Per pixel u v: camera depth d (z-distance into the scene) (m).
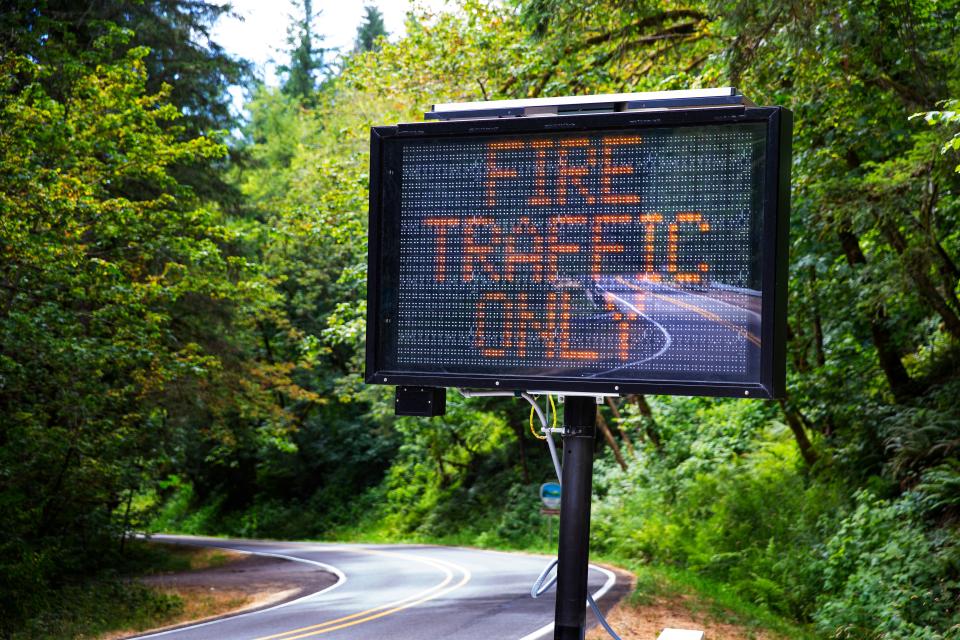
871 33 10.84
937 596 11.41
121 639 12.23
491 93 17.20
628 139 4.55
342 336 21.05
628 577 17.58
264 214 32.81
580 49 15.15
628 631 10.91
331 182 21.62
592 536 23.75
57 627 13.37
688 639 7.97
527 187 4.71
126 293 13.90
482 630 11.45
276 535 41.38
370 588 17.19
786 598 14.25
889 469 14.34
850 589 12.51
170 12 22.05
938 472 12.62
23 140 12.53
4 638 12.88
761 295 4.30
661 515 21.50
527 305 4.67
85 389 14.70
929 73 11.34
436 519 34.81
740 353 4.32
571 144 4.64
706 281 4.40
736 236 4.37
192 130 22.28
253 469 45.41
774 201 4.29
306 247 36.31
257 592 17.36
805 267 14.87
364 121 21.78
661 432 25.20
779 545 16.00
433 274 4.81
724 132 4.41
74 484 16.27
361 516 40.12
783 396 4.31
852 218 12.08
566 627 4.70
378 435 41.47
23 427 14.18
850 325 15.58
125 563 20.78
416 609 13.76
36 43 14.96
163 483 21.34
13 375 13.31
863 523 13.35
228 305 21.88
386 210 4.88
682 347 4.41
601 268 4.56
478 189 4.77
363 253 21.61
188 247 16.17
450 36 17.28
